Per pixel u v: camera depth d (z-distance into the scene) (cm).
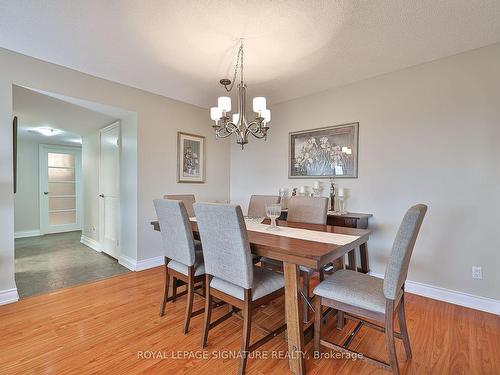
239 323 202
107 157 385
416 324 199
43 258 369
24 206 513
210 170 403
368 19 185
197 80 292
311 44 218
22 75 234
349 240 167
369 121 285
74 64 254
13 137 237
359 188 293
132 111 311
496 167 216
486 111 220
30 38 210
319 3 169
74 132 434
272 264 233
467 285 229
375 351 167
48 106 294
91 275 303
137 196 317
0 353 163
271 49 226
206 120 397
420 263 253
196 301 236
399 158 265
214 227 158
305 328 180
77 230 582
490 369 150
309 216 251
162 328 193
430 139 247
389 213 272
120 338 180
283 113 362
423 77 251
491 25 192
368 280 162
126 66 258
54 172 551
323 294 155
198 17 184
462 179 231
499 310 214
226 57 240
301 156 342
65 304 229
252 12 178
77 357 160
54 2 168
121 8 175
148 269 325
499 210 215
